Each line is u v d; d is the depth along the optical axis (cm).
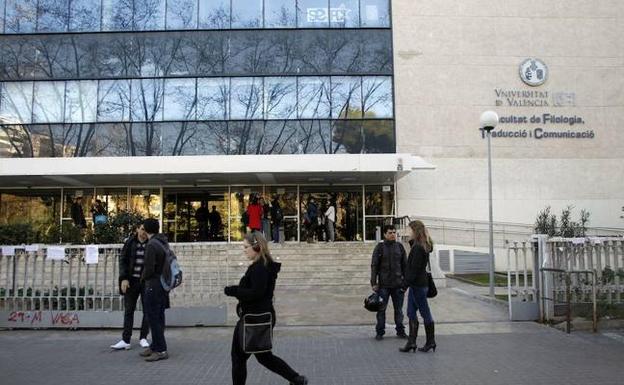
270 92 2212
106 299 963
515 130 2275
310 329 935
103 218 1752
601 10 2306
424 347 757
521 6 2314
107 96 2198
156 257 733
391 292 859
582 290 960
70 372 664
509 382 603
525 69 2292
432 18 2297
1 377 641
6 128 2183
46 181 2136
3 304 962
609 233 2244
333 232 2080
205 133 2186
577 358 709
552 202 2255
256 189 2256
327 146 2192
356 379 622
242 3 2250
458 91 2275
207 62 2217
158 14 2238
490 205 1288
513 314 991
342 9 2273
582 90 2298
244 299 532
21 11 2233
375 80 2248
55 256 943
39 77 2203
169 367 686
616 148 2288
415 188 2236
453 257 2019
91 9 2238
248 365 691
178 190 2273
